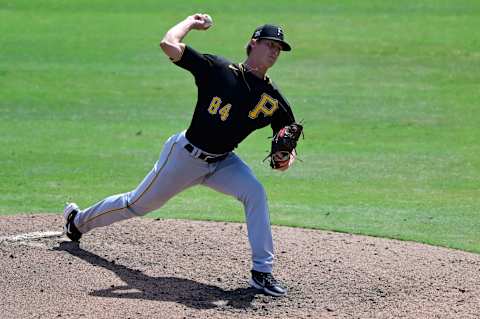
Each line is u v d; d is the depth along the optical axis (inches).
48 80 2615.7
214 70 938.7
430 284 1008.2
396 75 2728.8
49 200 1466.5
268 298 951.6
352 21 3511.3
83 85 2568.9
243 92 942.4
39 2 3873.0
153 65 2847.0
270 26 943.0
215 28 3307.1
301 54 2992.1
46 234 1181.1
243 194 979.3
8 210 1382.9
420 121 2208.4
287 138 971.9
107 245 1135.0
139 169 1716.3
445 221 1374.3
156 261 1078.4
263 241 968.9
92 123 2144.4
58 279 997.8
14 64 2810.0
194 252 1119.6
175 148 978.7
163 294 957.2
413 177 1696.6
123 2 3890.3
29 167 1717.5
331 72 2755.9
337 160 1829.5
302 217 1374.3
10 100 2383.1
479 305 933.2
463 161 1829.5
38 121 2159.2
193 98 2432.3
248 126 959.6
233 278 1020.5
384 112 2297.0
